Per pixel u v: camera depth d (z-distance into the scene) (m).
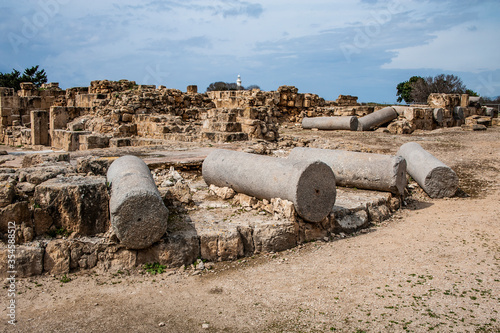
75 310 4.96
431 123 24.73
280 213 7.36
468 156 15.23
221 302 5.20
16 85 56.00
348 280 5.79
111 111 22.41
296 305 5.08
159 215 6.05
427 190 10.95
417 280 5.72
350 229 8.02
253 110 17.69
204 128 18.97
